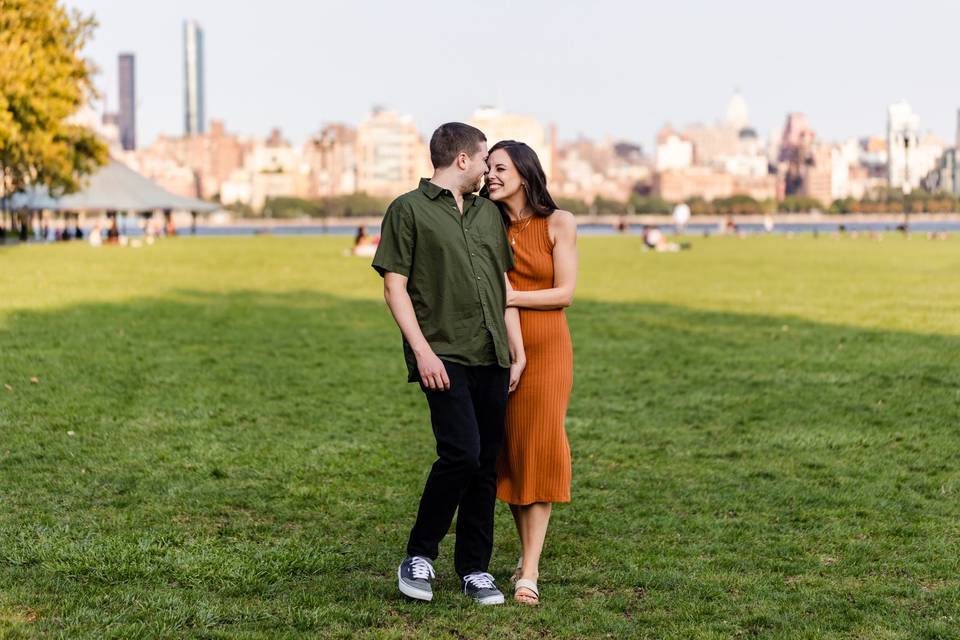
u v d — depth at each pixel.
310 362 11.33
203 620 4.07
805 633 4.01
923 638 3.98
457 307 4.31
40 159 38.47
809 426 8.16
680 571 4.79
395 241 4.31
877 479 6.54
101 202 63.12
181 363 11.09
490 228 4.38
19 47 35.44
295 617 4.12
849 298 19.88
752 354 12.11
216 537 5.20
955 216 151.38
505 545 5.25
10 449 7.02
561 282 4.55
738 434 7.88
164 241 57.66
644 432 7.96
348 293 20.80
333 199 168.50
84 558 4.74
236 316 16.08
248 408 8.70
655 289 22.34
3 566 4.68
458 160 4.36
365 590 4.49
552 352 4.56
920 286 23.00
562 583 4.66
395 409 8.79
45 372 10.21
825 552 5.09
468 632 4.02
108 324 14.60
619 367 11.16
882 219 158.12
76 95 39.34
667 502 6.02
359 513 5.72
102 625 3.99
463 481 4.32
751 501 6.04
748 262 33.53
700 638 3.95
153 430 7.75
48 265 29.84
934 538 5.29
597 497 6.11
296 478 6.45
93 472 6.48
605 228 134.75
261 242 56.09
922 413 8.65
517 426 4.55
